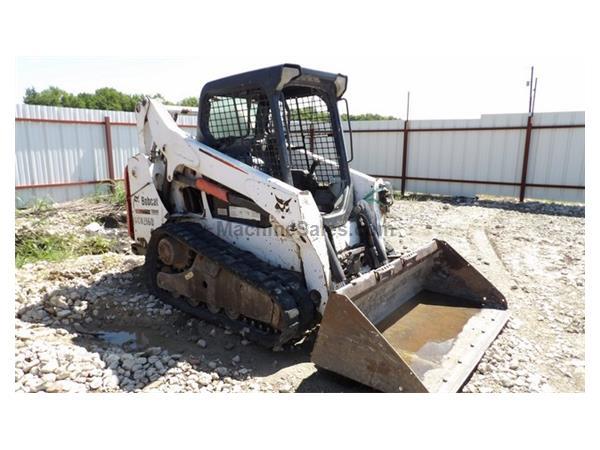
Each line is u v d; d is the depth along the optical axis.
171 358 3.22
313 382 2.93
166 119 4.21
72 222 7.36
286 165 3.48
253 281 3.24
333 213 3.68
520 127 10.09
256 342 3.46
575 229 7.29
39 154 8.51
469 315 3.54
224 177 3.64
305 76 3.67
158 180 4.36
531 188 10.21
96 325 3.95
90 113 9.28
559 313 4.00
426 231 7.27
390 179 12.16
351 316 2.65
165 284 4.11
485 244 6.43
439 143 11.24
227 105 3.88
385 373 2.58
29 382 2.79
